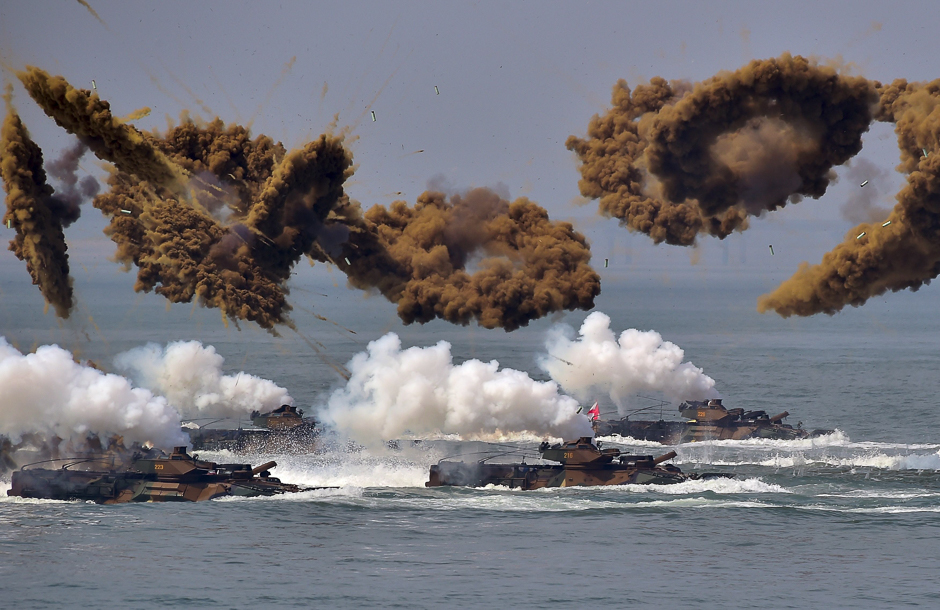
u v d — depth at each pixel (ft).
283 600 581.12
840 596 597.11
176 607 568.41
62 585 598.75
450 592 599.16
